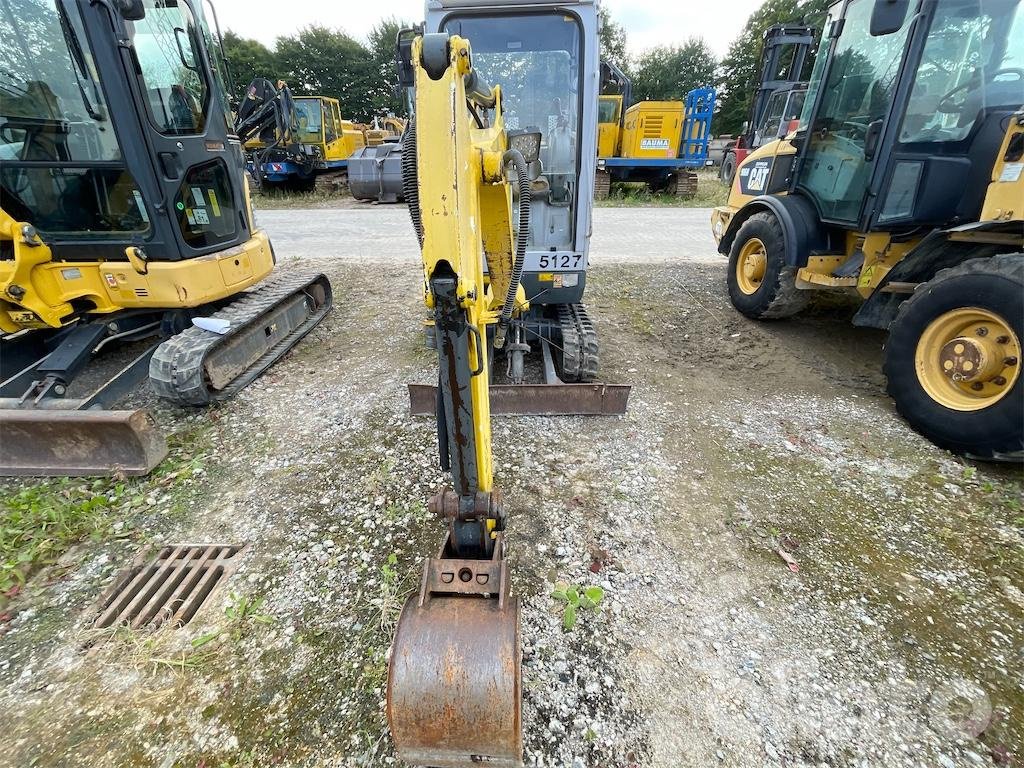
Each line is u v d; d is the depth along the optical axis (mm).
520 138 2420
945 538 2561
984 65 3508
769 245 5020
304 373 4309
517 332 3928
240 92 36625
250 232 4605
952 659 1993
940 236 3391
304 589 2299
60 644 2074
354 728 1781
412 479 2965
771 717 1805
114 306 3660
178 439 3377
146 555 2506
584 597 2234
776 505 2791
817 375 4293
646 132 13867
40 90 3156
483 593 1423
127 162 3318
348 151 16531
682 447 3285
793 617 2164
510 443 3295
